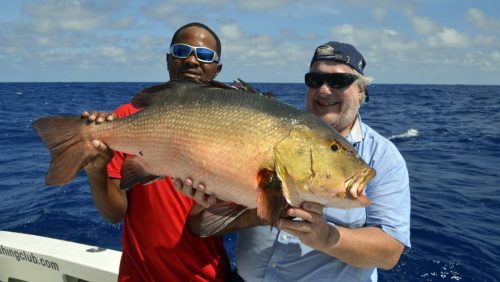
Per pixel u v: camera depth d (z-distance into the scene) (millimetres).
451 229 6562
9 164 11656
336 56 3197
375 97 55875
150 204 3105
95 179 3043
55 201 8062
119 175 3219
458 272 5254
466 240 6141
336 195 2389
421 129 20531
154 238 3092
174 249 3068
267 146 2430
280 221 2424
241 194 2482
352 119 3262
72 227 6715
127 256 3260
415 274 5191
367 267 2846
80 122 2891
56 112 30438
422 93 72500
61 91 70188
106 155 2914
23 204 7980
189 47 3586
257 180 2424
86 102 41156
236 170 2463
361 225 3023
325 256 3006
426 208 7633
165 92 2752
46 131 2850
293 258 3021
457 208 7648
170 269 3096
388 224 2908
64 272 4047
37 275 4195
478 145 15539
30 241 4410
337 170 2393
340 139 2467
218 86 2703
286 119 2471
